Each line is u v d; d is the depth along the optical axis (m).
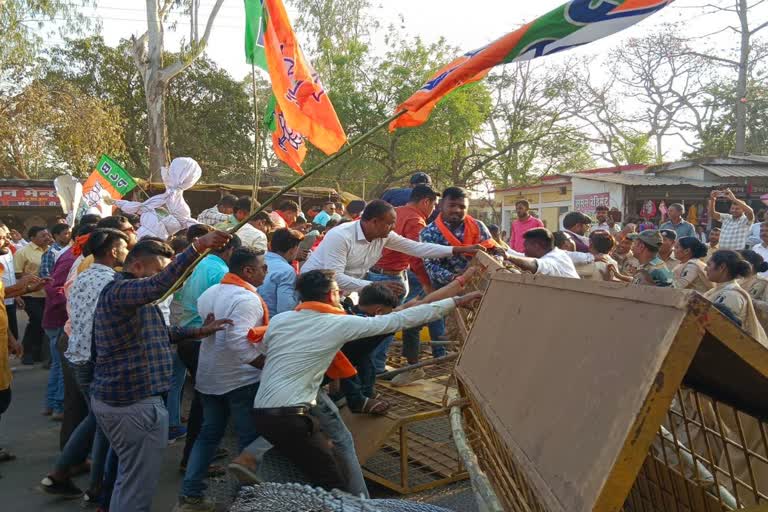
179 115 29.19
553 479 1.34
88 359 4.06
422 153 25.86
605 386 1.32
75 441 4.32
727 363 1.42
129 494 3.45
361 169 27.31
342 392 4.51
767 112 29.77
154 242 3.64
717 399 1.95
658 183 17.95
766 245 8.37
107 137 21.94
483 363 2.28
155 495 4.46
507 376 1.95
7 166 21.25
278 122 5.57
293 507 2.01
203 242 3.25
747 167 18.36
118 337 3.36
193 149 28.55
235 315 3.93
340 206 14.54
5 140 20.33
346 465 3.80
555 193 22.75
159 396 3.52
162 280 3.24
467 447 2.15
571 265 4.89
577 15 3.04
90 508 4.24
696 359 1.50
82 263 4.79
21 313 13.17
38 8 19.72
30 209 19.12
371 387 4.57
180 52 21.05
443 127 25.70
